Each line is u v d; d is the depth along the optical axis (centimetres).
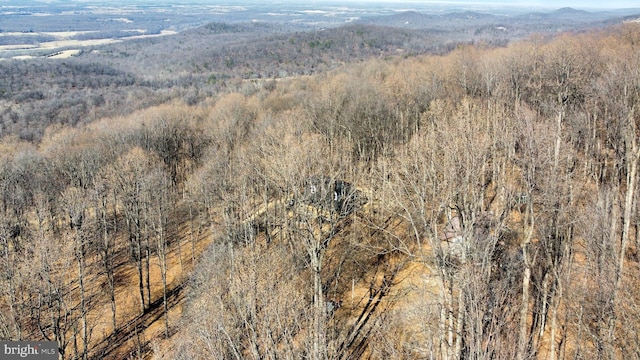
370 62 11975
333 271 4231
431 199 3331
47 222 5066
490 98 5303
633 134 3344
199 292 3581
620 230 3250
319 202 3653
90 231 4925
